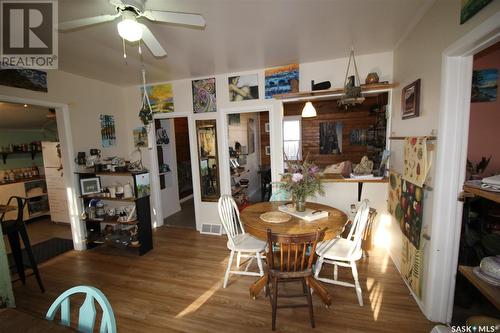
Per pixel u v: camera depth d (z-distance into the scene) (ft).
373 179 9.64
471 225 6.83
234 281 8.27
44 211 15.69
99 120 12.10
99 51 8.27
